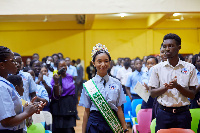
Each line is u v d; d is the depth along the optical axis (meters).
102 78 2.43
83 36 12.66
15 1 6.04
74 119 4.40
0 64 1.93
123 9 6.20
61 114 4.27
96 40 12.54
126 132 2.39
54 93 4.25
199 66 3.78
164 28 12.00
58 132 4.36
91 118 2.40
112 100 2.38
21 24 12.45
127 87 5.37
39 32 12.56
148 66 4.54
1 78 1.91
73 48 12.69
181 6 6.20
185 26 11.75
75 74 7.68
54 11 6.12
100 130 2.33
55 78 4.19
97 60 2.41
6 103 1.81
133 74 5.26
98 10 6.18
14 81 2.79
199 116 3.08
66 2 6.13
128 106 5.13
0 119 1.79
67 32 12.62
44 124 3.30
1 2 6.02
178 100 2.47
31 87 3.55
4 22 12.39
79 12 6.16
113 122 2.36
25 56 12.52
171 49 2.45
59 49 12.65
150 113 3.55
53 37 12.62
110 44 12.56
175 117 2.49
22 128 2.12
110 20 12.48
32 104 2.03
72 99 4.36
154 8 6.21
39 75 4.18
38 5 6.08
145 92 3.45
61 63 4.56
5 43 12.41
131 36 12.50
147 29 12.23
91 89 2.38
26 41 12.52
